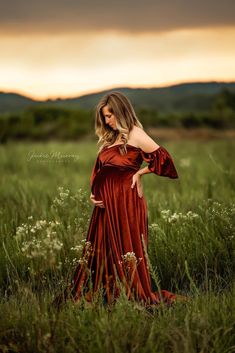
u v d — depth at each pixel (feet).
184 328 15.11
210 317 15.99
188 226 23.61
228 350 14.78
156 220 25.70
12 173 53.93
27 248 16.02
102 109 18.98
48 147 81.35
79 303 17.63
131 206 18.95
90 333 15.24
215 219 24.34
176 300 17.71
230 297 17.65
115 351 14.20
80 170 56.34
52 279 20.24
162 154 18.70
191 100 593.42
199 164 57.06
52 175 50.14
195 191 36.88
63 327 15.39
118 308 16.16
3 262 21.90
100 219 19.31
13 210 29.07
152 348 14.47
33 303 16.98
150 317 16.75
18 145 93.76
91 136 158.92
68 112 175.63
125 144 18.81
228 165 51.57
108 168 18.97
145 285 18.65
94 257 19.26
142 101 607.37
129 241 18.84
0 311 16.67
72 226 23.38
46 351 14.53
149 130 187.52
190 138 169.27
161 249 22.40
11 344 14.83
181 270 21.81
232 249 22.43
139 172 18.97
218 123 209.15
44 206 30.07
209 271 21.90
